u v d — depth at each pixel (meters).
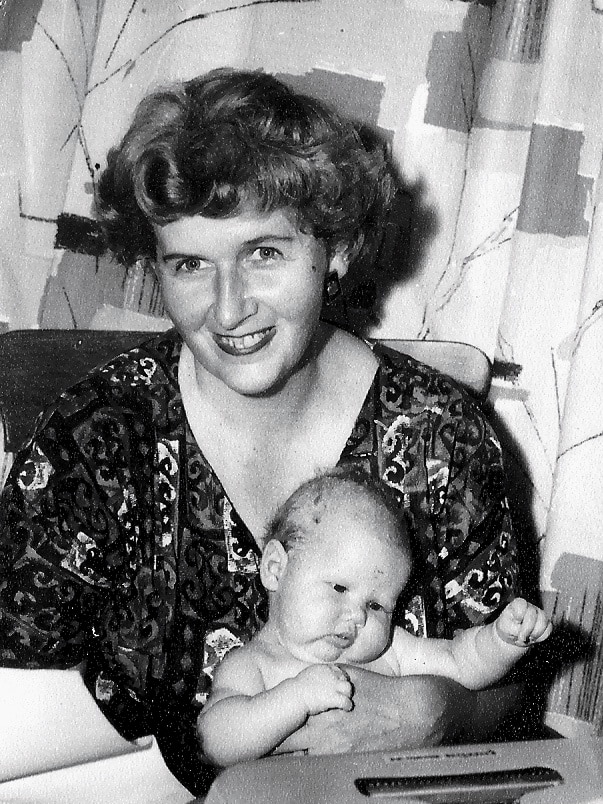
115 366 1.00
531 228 1.52
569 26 1.47
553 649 1.47
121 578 0.96
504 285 1.55
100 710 0.86
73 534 0.93
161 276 0.91
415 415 1.04
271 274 0.87
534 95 1.51
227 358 0.91
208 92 0.89
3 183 1.44
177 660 0.97
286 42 1.46
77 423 0.96
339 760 0.70
